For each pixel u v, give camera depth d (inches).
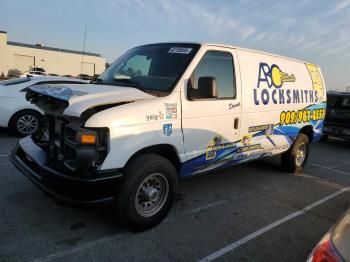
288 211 191.0
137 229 148.1
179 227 159.2
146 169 142.3
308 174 274.2
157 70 169.0
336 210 198.4
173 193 157.4
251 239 153.9
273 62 219.3
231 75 184.9
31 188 190.1
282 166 269.3
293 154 258.7
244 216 178.7
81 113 125.6
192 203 190.7
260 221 174.2
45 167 138.2
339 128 438.3
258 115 203.3
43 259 125.4
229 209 186.2
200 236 152.3
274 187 232.1
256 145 208.2
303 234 163.2
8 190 185.8
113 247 136.9
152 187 150.3
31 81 329.7
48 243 136.3
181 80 157.5
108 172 134.0
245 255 139.9
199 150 168.9
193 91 158.7
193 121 162.2
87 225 152.9
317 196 220.8
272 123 217.6
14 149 174.6
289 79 233.0
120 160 135.0
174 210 178.5
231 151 189.5
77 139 128.7
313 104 261.1
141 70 175.6
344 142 487.5
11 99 316.8
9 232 142.4
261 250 145.0
